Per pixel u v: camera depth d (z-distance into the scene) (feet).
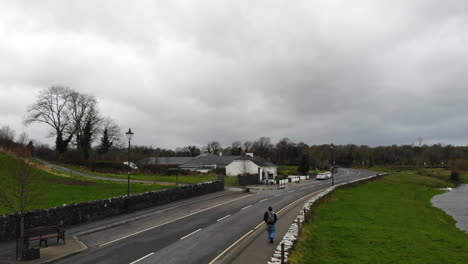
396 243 72.38
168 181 185.37
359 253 62.95
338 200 138.00
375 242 72.28
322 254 59.88
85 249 55.98
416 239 78.43
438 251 68.59
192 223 80.12
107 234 67.97
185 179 195.31
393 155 575.79
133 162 292.40
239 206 109.70
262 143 568.00
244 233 69.36
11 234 61.67
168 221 82.53
